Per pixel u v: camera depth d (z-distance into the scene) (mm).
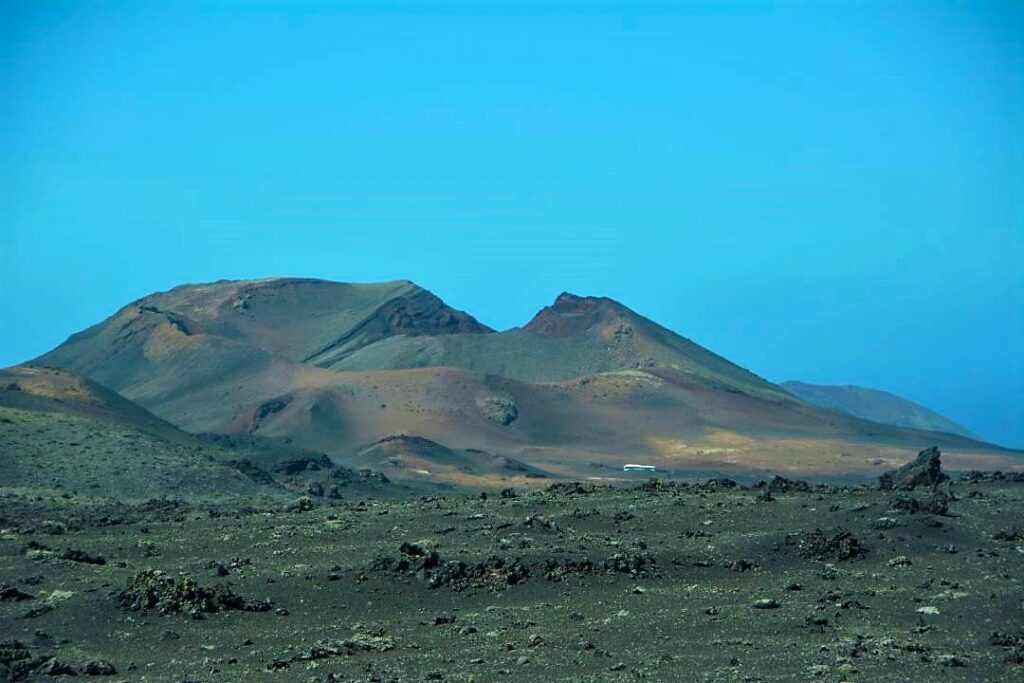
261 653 76125
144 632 81938
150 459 189000
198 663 73875
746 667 68500
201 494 175750
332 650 74938
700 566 95188
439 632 80000
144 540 107938
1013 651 70250
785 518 106812
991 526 104438
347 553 99250
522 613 84500
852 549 97750
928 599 84062
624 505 113562
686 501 115250
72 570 96500
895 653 70812
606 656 72375
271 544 104250
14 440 182500
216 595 86812
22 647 75625
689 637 76625
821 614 80625
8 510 136875
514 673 69062
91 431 195875
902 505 106375
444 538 102375
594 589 90000
